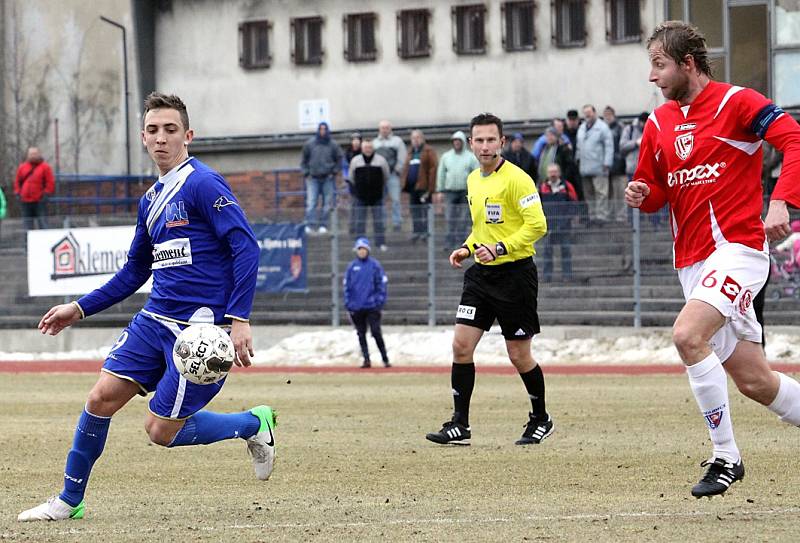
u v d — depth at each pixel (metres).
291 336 80.38
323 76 104.31
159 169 21.17
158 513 21.72
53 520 21.02
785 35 88.81
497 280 31.11
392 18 102.56
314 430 35.31
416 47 101.94
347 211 80.44
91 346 84.12
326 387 52.84
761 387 21.25
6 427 37.09
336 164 84.38
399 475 26.17
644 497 22.62
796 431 32.38
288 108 105.06
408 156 83.06
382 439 32.97
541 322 74.88
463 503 22.34
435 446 31.23
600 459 28.08
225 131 106.62
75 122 110.75
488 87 100.00
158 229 20.95
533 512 21.12
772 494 22.59
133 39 108.06
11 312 85.50
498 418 38.22
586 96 97.31
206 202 20.59
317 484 25.12
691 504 21.69
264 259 81.19
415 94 101.94
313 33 104.62
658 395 45.53
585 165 77.56
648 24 95.56
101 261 83.19
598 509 21.34
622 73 96.44
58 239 84.19
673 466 26.69
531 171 74.81
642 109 96.00
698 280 21.11
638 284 73.50
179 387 20.42
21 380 59.56
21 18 112.00
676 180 21.23
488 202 31.27
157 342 20.88
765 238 20.80
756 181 20.86
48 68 111.62
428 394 48.25
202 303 20.75
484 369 65.00
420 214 79.06
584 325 74.19
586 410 40.06
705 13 90.75
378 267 68.12
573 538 18.53
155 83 109.00
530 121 97.38
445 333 76.00
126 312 83.94
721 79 90.19
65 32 111.06
